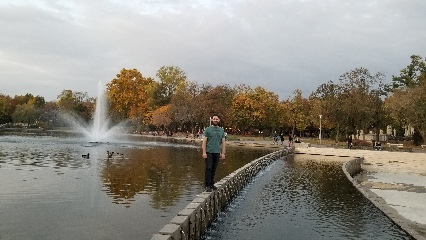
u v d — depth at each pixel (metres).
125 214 12.64
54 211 12.88
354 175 27.47
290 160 37.03
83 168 23.92
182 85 98.31
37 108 123.69
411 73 73.81
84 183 18.27
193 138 74.38
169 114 87.56
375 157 41.59
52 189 16.55
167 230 7.55
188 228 8.76
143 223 11.64
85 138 64.88
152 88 108.81
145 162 28.70
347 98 66.50
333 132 84.81
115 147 45.56
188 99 87.50
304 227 11.06
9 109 124.00
